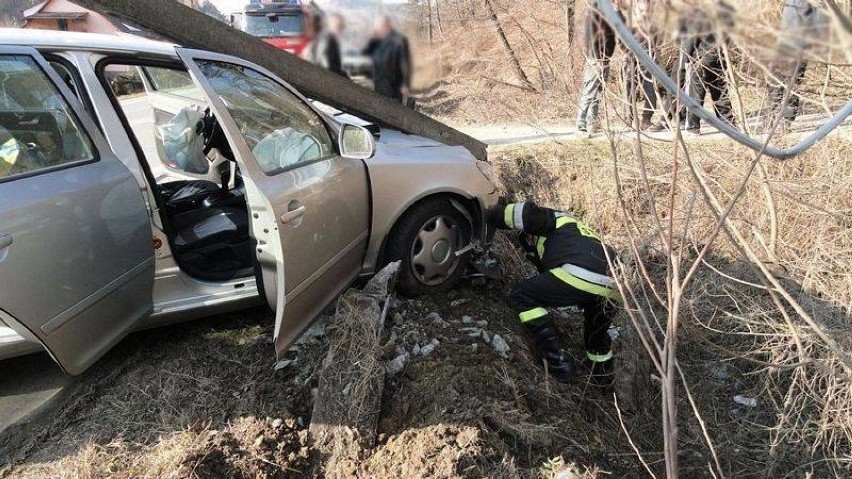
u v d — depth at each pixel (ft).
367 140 9.50
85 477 7.09
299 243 8.25
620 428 10.04
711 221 11.59
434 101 20.62
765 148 4.40
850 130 11.76
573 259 10.04
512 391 9.21
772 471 9.56
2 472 7.23
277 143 8.77
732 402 10.96
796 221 11.12
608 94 6.23
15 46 7.31
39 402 8.35
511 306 10.82
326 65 16.11
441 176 11.11
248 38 12.68
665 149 12.03
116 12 10.44
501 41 19.24
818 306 10.01
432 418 8.25
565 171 16.49
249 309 10.63
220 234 10.06
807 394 9.50
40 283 6.86
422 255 11.19
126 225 7.93
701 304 11.66
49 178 7.09
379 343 9.24
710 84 9.16
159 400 8.40
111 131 8.14
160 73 11.98
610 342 11.14
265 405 8.41
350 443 7.77
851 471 9.18
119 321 8.03
